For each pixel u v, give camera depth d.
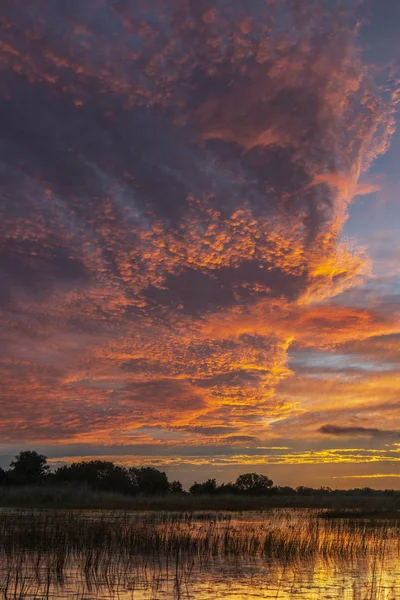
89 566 14.35
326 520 33.03
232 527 26.31
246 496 55.59
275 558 17.31
